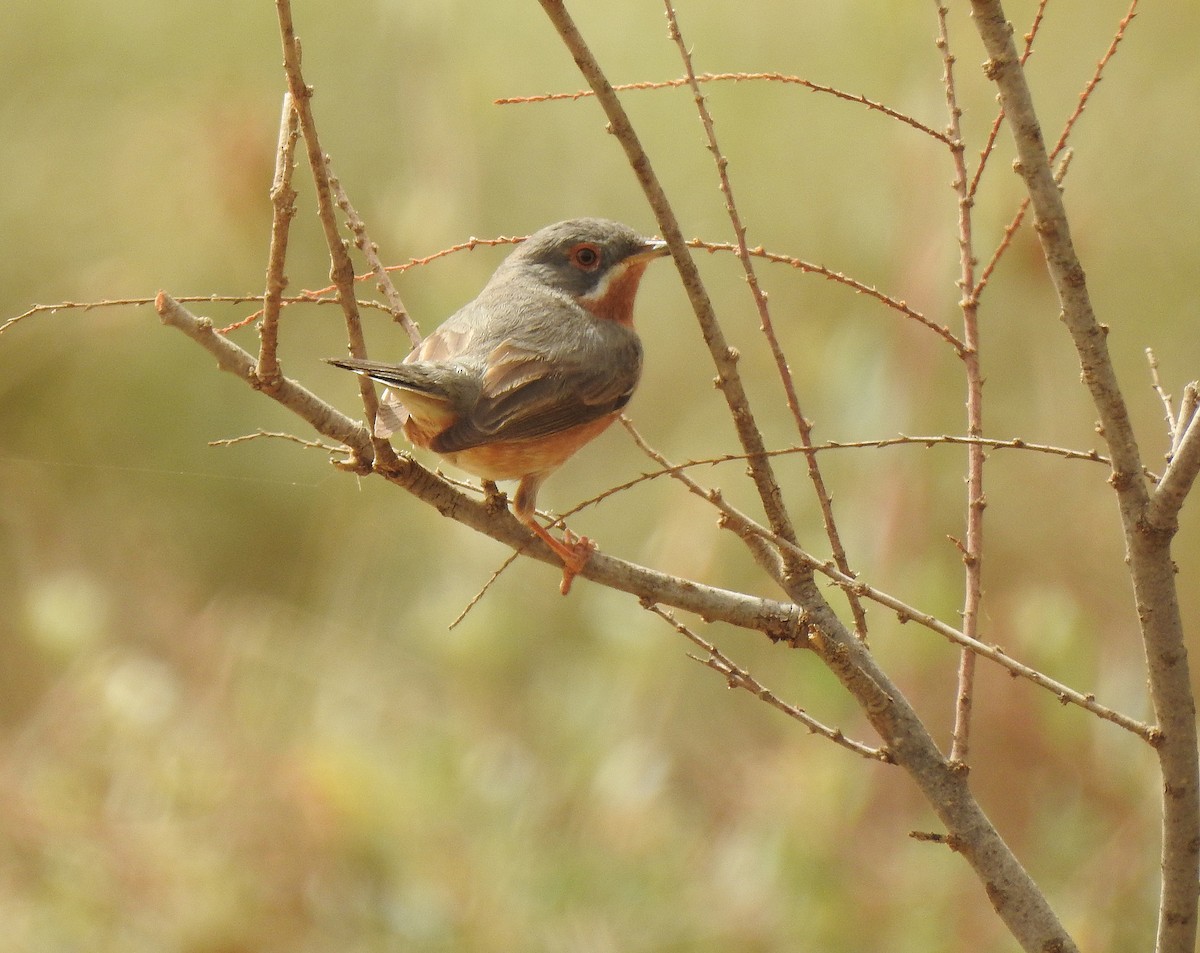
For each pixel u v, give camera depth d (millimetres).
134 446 15695
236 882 10336
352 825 10711
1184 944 5344
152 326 15742
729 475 14070
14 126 15734
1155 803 10922
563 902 10562
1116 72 15195
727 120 15656
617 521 15180
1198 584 12992
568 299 8742
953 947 10328
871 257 14320
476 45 15695
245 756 11312
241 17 16438
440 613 13242
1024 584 13203
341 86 15961
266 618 14039
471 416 7660
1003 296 13656
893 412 13070
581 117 16078
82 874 10305
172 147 15453
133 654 13312
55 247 15562
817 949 10461
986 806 11383
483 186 14938
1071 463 13859
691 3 15984
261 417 15938
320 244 15602
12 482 15195
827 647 5535
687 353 15492
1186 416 5688
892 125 14055
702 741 12789
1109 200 14727
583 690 12570
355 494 14992
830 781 11312
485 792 11227
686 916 10609
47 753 11500
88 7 16266
